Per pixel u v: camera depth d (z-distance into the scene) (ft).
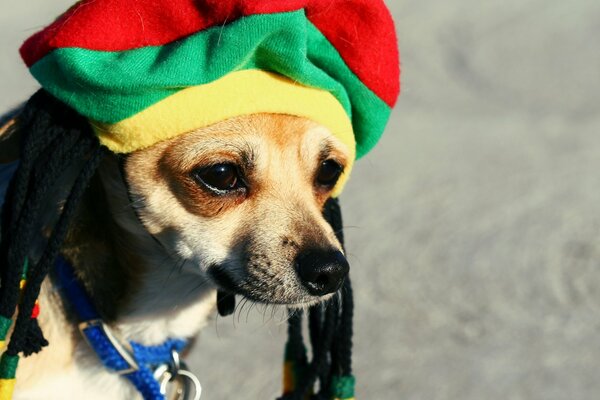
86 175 10.37
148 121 10.07
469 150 30.17
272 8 9.84
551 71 40.14
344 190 26.37
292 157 11.30
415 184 26.89
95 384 11.83
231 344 18.40
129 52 9.95
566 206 25.48
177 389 12.56
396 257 22.13
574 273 21.63
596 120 34.42
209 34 9.98
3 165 11.91
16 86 31.24
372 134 11.65
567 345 18.62
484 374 17.51
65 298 11.48
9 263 10.07
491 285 20.98
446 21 45.19
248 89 10.33
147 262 11.71
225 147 10.84
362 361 17.84
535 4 48.34
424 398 16.66
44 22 38.78
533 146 30.89
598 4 48.60
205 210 11.13
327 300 11.96
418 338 18.74
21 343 10.17
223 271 11.31
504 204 25.50
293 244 11.16
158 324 12.04
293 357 12.57
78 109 10.03
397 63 11.30
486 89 38.06
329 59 10.89
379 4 10.81
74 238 11.27
